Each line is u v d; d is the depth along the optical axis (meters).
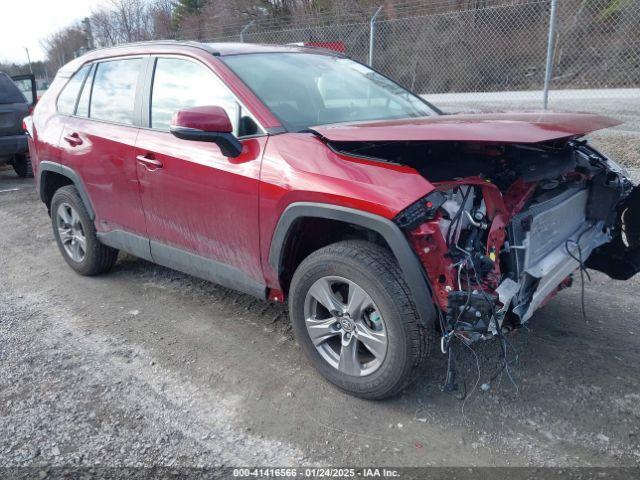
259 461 2.49
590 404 2.82
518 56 14.89
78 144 4.20
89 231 4.45
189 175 3.32
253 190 2.97
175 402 2.93
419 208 2.43
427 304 2.52
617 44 14.77
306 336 3.03
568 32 15.02
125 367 3.28
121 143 3.81
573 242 3.12
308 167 2.78
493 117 2.91
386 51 15.01
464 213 2.60
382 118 3.63
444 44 14.85
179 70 3.62
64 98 4.62
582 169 3.23
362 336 2.77
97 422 2.78
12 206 7.66
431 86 15.24
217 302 4.15
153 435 2.68
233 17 21.00
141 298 4.27
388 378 2.70
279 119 3.14
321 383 3.06
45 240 5.95
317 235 3.11
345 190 2.60
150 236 3.86
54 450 2.58
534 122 2.71
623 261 3.52
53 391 3.05
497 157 3.03
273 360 3.31
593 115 3.10
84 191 4.27
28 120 5.00
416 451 2.52
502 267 2.67
